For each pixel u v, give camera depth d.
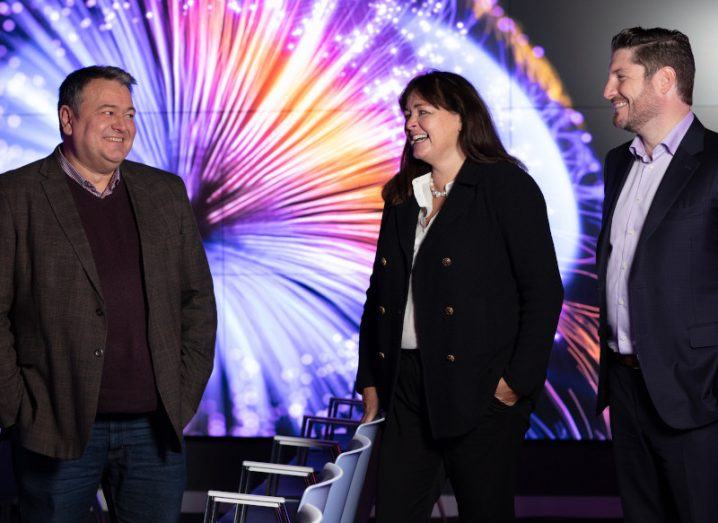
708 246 3.39
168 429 3.23
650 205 3.48
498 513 3.33
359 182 6.48
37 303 3.12
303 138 6.47
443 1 6.40
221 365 6.55
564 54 6.38
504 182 3.32
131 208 3.27
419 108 3.38
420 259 3.36
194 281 3.41
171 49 6.45
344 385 6.55
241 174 6.50
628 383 3.57
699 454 3.44
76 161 3.20
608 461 6.26
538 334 3.26
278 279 6.53
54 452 3.12
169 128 6.47
